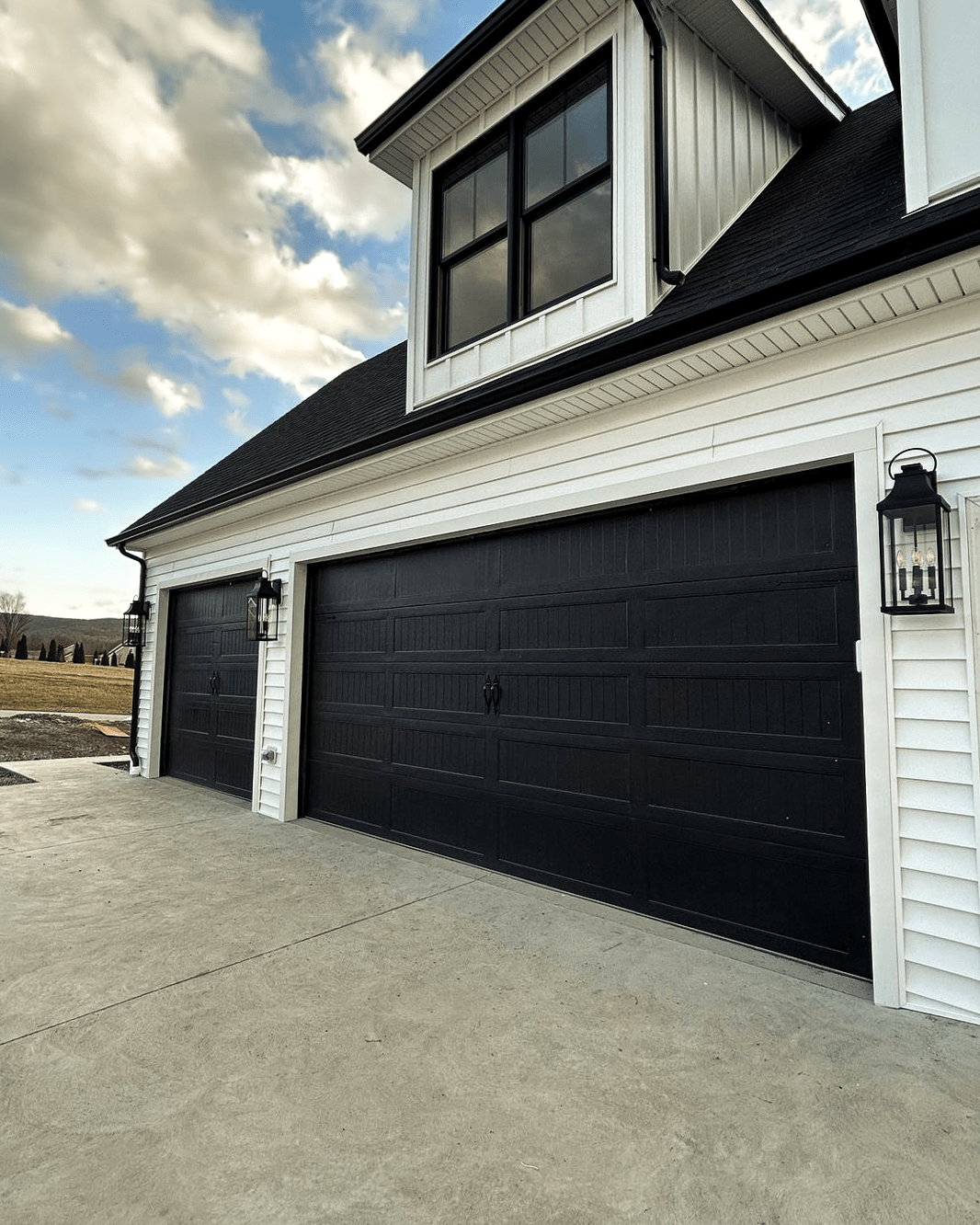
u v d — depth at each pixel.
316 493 6.00
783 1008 2.57
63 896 3.94
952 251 2.32
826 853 2.98
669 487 3.54
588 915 3.63
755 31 4.22
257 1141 1.81
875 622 2.76
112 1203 1.57
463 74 4.57
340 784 5.84
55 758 10.48
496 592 4.61
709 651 3.46
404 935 3.33
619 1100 1.99
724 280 3.38
